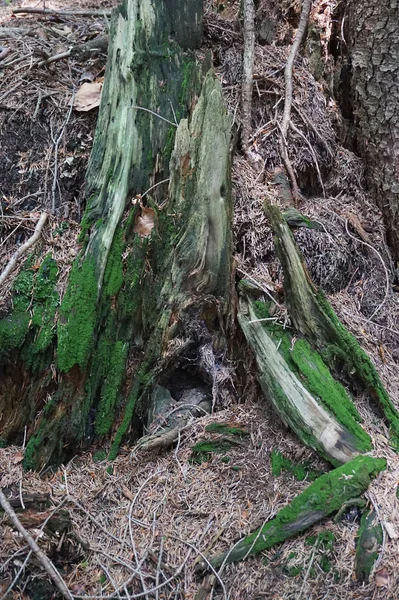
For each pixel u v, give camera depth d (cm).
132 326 291
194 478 267
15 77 334
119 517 254
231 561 233
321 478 243
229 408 293
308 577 225
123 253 290
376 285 330
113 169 301
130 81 303
